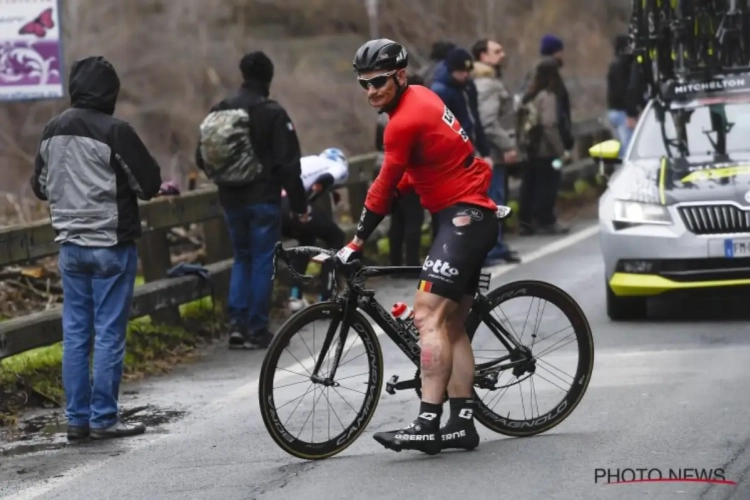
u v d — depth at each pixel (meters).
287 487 13.48
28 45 23.95
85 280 16.48
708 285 20.70
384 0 60.16
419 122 13.77
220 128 20.83
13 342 18.12
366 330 14.63
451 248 13.93
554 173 32.56
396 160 13.83
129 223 16.45
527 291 15.03
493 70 29.34
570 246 30.58
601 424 15.27
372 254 28.58
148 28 55.91
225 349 21.78
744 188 20.89
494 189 29.23
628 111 34.25
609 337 20.44
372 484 13.35
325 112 57.16
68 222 16.34
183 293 22.00
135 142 16.23
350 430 14.64
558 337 15.19
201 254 27.80
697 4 23.39
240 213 21.31
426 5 60.78
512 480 13.18
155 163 16.38
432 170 13.98
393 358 20.08
